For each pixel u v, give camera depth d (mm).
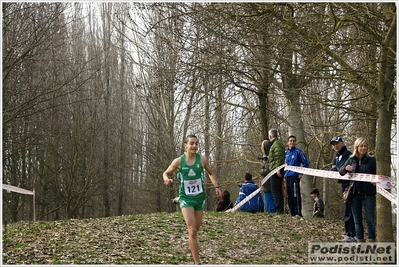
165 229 10633
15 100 23281
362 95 10938
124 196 38656
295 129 15117
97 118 31875
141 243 9477
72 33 29000
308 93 11688
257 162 16422
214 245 9547
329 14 9398
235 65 12031
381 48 9188
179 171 7707
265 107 15422
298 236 10453
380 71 8352
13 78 22688
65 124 29359
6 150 22672
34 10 19062
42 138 26734
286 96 14367
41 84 24828
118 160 32719
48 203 30484
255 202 13797
